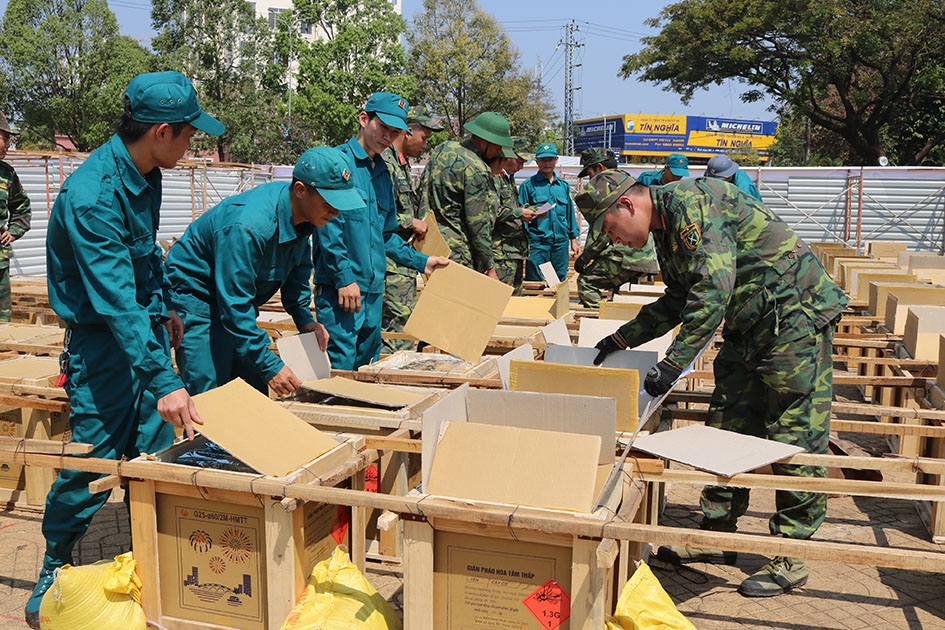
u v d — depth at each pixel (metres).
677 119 53.06
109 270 2.86
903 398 5.41
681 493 4.85
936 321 5.39
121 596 2.79
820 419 3.48
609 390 3.39
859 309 7.39
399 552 3.68
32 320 7.02
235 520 2.75
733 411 3.62
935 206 18.61
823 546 2.25
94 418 3.07
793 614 3.38
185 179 18.69
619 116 53.62
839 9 28.08
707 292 3.06
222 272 3.32
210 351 3.63
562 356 4.00
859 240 18.70
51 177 14.29
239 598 2.77
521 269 7.98
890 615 3.38
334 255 4.58
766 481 2.80
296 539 2.68
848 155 41.03
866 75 30.48
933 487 2.69
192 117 2.99
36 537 4.00
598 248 6.94
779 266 3.33
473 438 2.78
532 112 45.53
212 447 3.04
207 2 40.00
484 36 44.22
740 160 49.72
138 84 2.93
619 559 2.80
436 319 4.73
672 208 3.20
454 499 2.60
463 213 6.58
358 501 2.56
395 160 5.61
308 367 3.89
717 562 3.86
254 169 20.86
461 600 2.62
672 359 3.09
